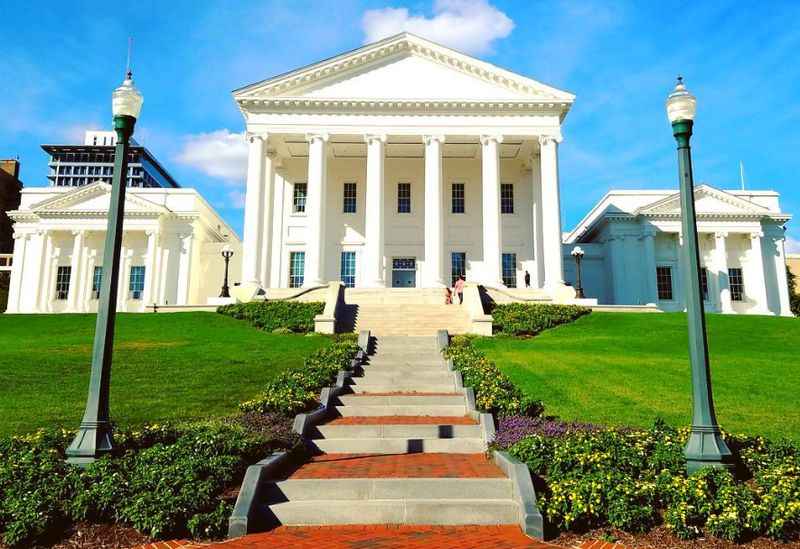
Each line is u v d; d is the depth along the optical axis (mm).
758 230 50750
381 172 40344
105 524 8094
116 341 25234
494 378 15953
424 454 11688
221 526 8109
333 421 13602
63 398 14836
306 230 45031
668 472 8805
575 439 10258
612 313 33438
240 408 13625
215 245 52344
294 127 40625
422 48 41531
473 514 8664
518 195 46219
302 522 8625
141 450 10000
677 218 49719
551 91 40906
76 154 132500
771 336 26156
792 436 12031
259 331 29125
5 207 78688
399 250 45438
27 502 7941
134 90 10242
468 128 40812
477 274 45031
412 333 28578
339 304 31953
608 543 7793
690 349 9453
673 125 10141
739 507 7910
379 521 8680
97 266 50219
